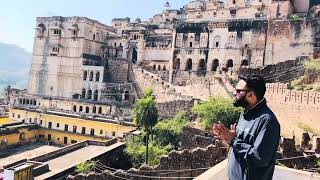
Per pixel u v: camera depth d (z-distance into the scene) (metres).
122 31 104.75
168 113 61.81
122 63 89.25
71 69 95.75
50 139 69.31
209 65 82.06
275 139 5.34
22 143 65.06
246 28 77.44
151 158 42.72
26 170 31.64
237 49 78.25
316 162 30.06
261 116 5.50
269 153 5.23
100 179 31.73
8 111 83.06
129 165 44.38
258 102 5.70
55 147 65.38
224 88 65.19
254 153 5.21
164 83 79.81
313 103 46.66
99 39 102.38
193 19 88.31
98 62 100.38
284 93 50.44
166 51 94.06
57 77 97.31
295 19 70.62
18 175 30.75
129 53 100.31
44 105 86.12
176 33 87.06
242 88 5.71
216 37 81.50
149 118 46.38
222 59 80.19
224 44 80.06
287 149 31.56
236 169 5.58
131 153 44.06
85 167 35.66
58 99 85.81
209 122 47.38
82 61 94.44
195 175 30.69
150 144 46.25
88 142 48.28
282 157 31.23
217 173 9.85
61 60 97.25
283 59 71.81
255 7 83.50
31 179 32.19
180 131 47.41
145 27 109.69
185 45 85.75
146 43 98.19
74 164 38.03
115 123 62.97
